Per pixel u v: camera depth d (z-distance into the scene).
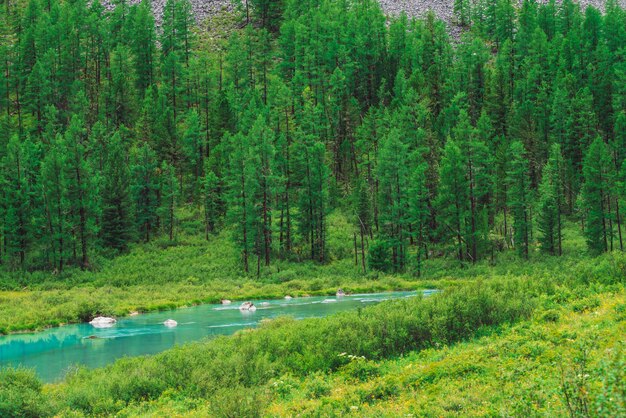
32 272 69.06
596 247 70.31
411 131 92.12
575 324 20.77
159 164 93.00
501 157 87.56
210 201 83.56
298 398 18.00
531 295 28.53
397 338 23.77
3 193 72.81
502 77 106.00
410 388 17.22
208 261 74.44
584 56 115.38
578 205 79.94
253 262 75.19
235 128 102.69
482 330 24.05
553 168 79.88
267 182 76.06
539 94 102.25
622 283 27.53
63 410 19.33
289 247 82.69
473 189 77.81
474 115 109.44
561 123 96.12
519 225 74.25
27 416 19.14
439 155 91.81
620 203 73.50
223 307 53.50
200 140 98.75
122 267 70.75
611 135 101.56
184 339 37.38
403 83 109.94
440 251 80.88
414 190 75.94
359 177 95.00
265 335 27.50
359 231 84.62
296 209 90.12
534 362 16.97
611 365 8.19
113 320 45.88
